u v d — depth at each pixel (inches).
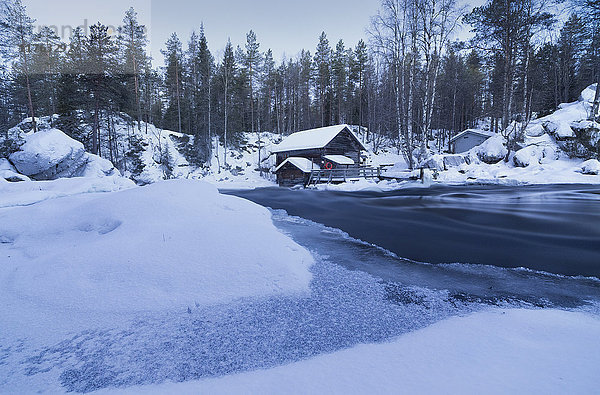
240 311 118.6
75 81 1036.5
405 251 213.5
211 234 178.9
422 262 189.3
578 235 241.0
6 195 412.8
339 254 204.5
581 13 850.8
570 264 182.2
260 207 328.8
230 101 1603.1
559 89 1477.6
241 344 95.6
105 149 1282.0
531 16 850.1
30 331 105.1
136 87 1419.8
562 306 125.4
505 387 67.6
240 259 155.9
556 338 94.0
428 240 243.0
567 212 332.2
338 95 1876.2
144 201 225.0
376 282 152.5
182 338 100.1
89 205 229.3
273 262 156.7
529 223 286.2
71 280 136.5
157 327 107.4
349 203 473.4
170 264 148.6
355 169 858.1
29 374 83.2
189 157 1370.6
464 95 1680.6
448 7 782.5
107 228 202.8
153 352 92.4
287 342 96.3
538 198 449.1
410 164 917.2
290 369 80.9
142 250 159.2
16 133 845.8
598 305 126.3
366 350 90.0
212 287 135.0
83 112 1125.7
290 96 2014.0
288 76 2005.4
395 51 903.1
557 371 74.0
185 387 74.9
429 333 100.3
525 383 68.9
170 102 1786.4
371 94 1679.4
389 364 81.4
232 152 1550.2
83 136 1129.4
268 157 1402.6
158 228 187.6
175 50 1902.1
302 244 227.8
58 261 151.5
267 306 122.8
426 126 903.1
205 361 86.9
